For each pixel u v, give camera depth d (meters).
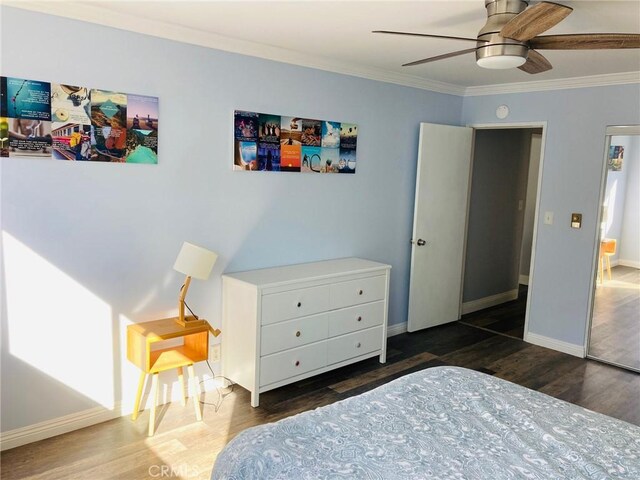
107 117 2.91
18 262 2.70
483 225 5.77
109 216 2.99
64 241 2.84
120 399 3.16
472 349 4.61
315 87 3.91
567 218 4.50
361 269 3.87
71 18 2.72
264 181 3.70
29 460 2.67
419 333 5.03
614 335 4.30
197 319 3.21
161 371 3.10
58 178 2.78
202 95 3.29
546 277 4.67
